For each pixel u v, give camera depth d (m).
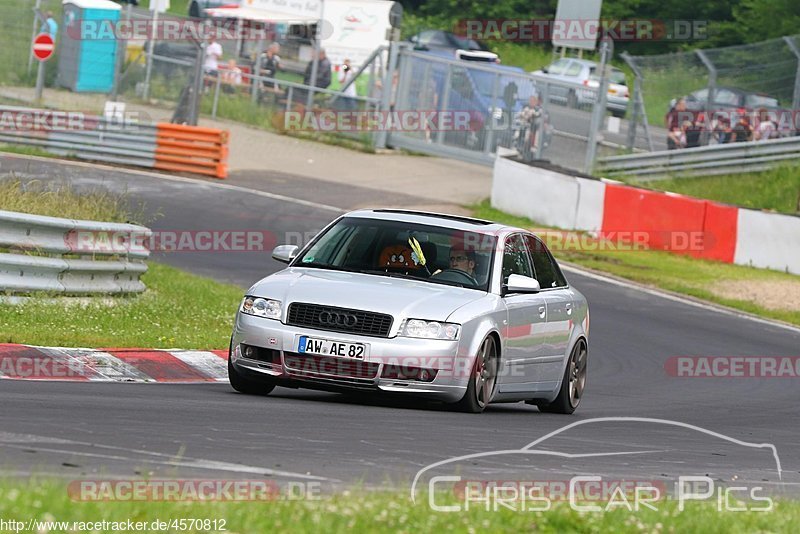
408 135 133.88
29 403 30.28
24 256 48.50
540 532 20.30
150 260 74.44
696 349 67.44
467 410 37.66
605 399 49.50
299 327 36.31
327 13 144.00
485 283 39.28
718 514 23.23
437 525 19.64
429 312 36.56
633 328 71.56
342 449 28.23
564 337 43.28
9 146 109.25
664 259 95.75
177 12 177.00
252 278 73.12
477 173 129.25
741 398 53.91
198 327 52.12
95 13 135.75
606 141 124.19
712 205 97.12
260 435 28.94
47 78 137.75
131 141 110.38
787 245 94.44
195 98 121.12
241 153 124.50
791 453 38.34
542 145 123.75
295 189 109.94
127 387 36.78
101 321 47.91
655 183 119.81
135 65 137.50
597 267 90.25
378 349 35.81
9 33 137.12
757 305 83.50
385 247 40.06
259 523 18.42
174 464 24.09
